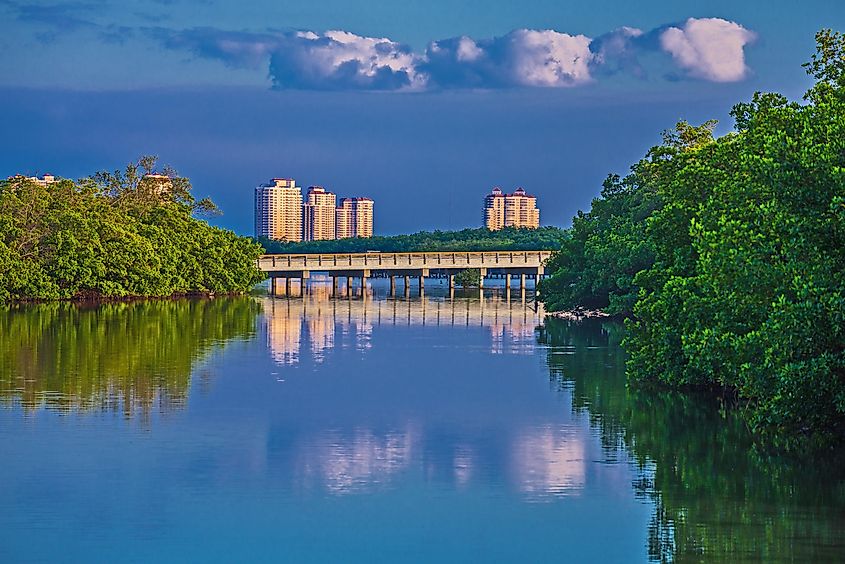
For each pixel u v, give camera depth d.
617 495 27.44
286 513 25.97
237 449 32.16
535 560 23.00
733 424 36.00
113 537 24.17
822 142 31.52
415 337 66.00
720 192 39.44
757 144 38.56
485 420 36.84
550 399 41.12
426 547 23.77
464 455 31.56
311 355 55.53
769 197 33.75
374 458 31.20
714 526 24.92
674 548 23.44
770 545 23.50
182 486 28.06
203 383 44.72
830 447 32.19
